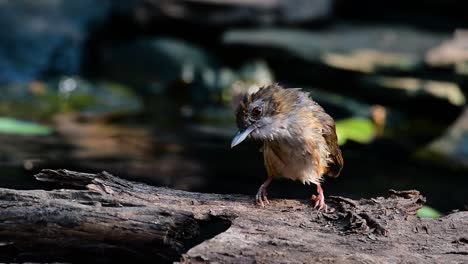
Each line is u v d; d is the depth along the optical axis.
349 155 14.34
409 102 16.77
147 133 14.60
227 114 16.47
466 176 13.14
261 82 17.78
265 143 7.47
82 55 18.86
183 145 13.82
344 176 12.57
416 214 6.73
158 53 18.56
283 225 6.38
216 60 18.95
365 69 17.17
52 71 18.41
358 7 20.30
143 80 18.45
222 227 7.76
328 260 5.80
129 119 15.78
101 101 16.61
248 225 6.30
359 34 19.00
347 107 16.38
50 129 14.44
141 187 6.91
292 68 17.88
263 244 5.96
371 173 12.92
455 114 16.58
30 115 15.58
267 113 7.31
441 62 17.09
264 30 18.97
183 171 12.08
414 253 6.01
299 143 7.30
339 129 15.38
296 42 18.12
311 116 7.44
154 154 13.02
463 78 16.97
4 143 13.04
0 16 18.75
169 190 7.01
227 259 5.71
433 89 16.61
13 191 6.30
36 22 18.86
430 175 13.07
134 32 19.59
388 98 16.91
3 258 6.20
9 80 17.72
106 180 6.83
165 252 6.09
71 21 19.09
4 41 18.33
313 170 7.45
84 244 6.13
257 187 11.41
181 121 15.84
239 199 7.07
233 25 19.09
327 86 17.58
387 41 18.45
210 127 15.43
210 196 7.02
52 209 6.13
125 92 17.27
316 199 6.97
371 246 6.08
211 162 12.73
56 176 6.82
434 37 18.70
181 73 18.23
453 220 6.61
